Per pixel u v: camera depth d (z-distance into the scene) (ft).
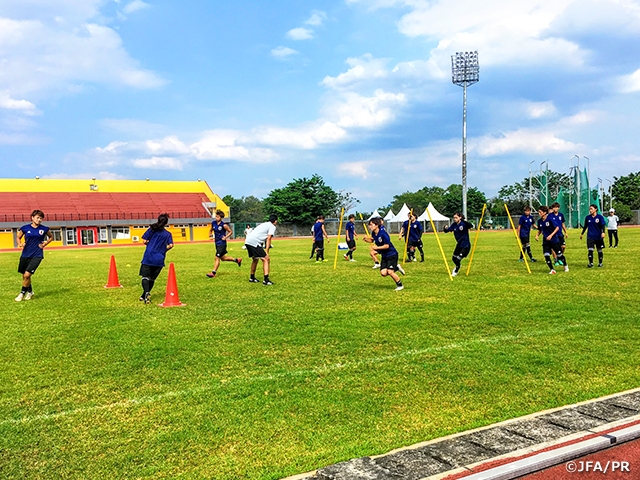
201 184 222.28
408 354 19.65
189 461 11.66
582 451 11.74
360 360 19.07
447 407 14.46
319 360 19.20
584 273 43.52
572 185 187.73
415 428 13.15
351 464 11.23
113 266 42.55
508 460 11.25
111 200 195.93
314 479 10.79
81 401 15.48
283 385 16.51
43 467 11.47
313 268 55.26
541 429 12.81
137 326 25.73
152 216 188.14
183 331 24.41
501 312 27.14
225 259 48.19
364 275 47.19
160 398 15.57
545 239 44.57
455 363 18.34
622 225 204.44
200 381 17.08
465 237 43.83
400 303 30.78
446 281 40.60
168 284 32.19
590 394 15.10
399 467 11.09
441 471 10.87
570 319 25.05
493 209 272.31
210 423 13.66
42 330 25.17
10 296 37.68
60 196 189.67
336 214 251.39
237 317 27.61
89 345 22.03
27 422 13.96
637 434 12.56
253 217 344.90
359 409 14.43
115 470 11.32
